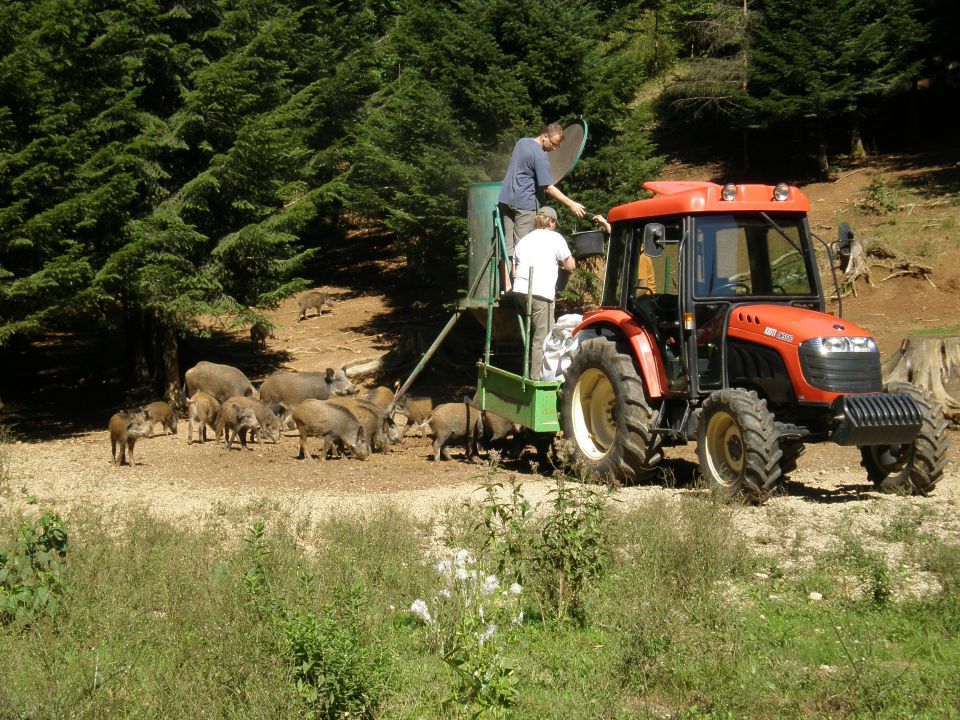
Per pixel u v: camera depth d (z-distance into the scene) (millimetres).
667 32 32312
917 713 4609
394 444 14508
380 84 27391
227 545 7855
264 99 20062
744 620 5832
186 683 4723
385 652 5082
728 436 9180
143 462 13398
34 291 14852
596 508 6641
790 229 9914
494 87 17516
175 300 17562
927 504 8953
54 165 15703
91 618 5754
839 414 8562
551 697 4852
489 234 12320
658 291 10172
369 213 20062
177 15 18672
